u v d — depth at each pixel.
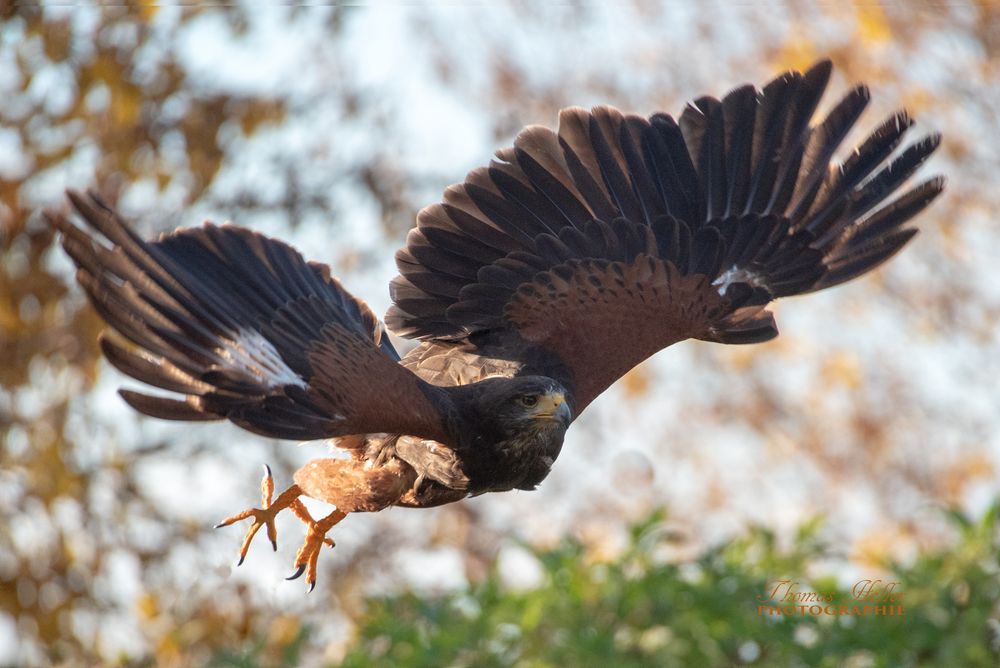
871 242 10.05
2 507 18.47
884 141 10.09
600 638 11.74
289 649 14.10
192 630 17.59
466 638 12.21
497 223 9.45
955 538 14.19
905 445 24.52
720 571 12.14
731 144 9.92
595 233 9.54
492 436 8.40
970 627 11.36
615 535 21.64
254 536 8.77
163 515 18.50
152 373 7.55
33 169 17.91
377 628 12.92
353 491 8.67
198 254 7.91
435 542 19.75
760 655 11.93
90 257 7.30
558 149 9.63
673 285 9.60
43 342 18.16
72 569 18.53
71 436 18.31
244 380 7.75
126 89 17.88
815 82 9.99
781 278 9.95
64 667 18.56
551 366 9.17
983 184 23.77
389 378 8.12
